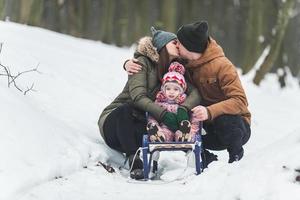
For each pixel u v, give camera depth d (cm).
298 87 1734
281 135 939
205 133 585
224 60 572
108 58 1203
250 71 1499
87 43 1357
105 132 578
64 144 524
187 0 2408
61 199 429
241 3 2638
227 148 568
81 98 759
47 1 2194
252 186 406
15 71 720
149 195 458
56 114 652
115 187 484
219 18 2889
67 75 870
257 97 1261
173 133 537
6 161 442
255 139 880
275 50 1428
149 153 534
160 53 569
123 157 593
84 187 471
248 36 1578
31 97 653
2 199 402
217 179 465
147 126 536
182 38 562
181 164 601
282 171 404
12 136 475
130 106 562
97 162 545
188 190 470
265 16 1716
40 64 827
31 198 416
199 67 571
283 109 1185
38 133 506
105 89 911
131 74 561
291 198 382
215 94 577
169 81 543
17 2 1767
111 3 1981
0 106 507
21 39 1023
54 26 2169
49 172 462
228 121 556
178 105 547
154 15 2617
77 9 1988
